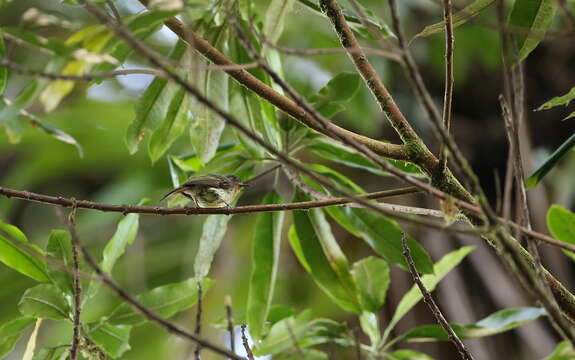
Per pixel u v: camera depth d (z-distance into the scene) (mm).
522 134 13328
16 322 7465
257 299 8430
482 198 4891
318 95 8617
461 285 12383
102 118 14367
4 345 7387
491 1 6906
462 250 8836
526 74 14938
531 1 6992
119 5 12750
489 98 15180
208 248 8352
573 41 14766
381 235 8594
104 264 7793
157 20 6047
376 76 7195
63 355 7184
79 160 14461
